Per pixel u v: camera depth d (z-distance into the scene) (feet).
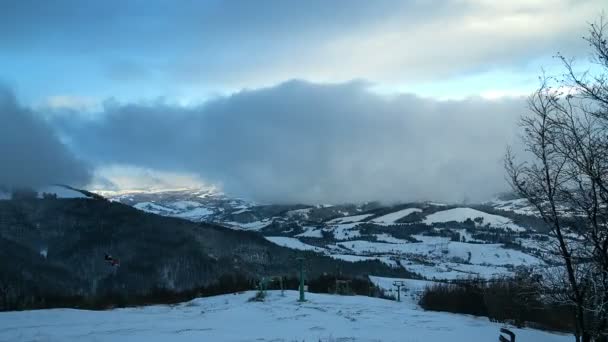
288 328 85.10
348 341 68.59
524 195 29.68
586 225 27.53
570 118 27.37
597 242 26.63
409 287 343.46
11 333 71.97
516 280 47.01
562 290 30.68
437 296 181.88
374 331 84.89
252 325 89.51
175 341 66.03
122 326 83.92
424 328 93.76
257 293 182.60
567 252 28.35
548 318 107.24
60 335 70.13
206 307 144.56
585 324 30.30
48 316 100.53
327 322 98.12
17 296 209.67
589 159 26.40
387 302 182.09
